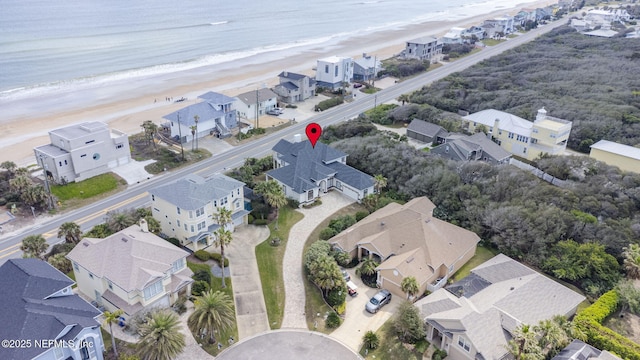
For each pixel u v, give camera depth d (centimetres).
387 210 7125
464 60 18712
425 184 7888
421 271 5847
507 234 6675
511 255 6581
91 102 13325
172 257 5444
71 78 15575
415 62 17412
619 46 18250
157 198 6669
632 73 14600
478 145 9469
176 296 5478
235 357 4844
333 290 5659
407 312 5081
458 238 6531
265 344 5041
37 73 15888
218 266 6297
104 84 15100
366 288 5981
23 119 11862
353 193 8169
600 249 6169
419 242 6212
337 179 8375
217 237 6216
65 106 12925
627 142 10144
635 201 7431
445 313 5072
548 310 5269
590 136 10519
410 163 8475
